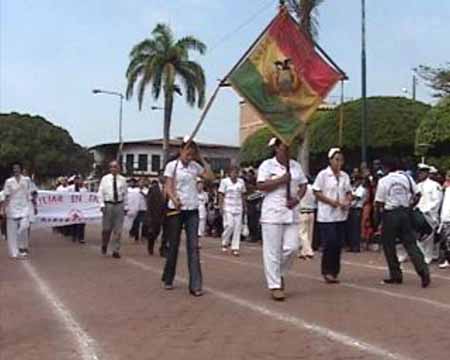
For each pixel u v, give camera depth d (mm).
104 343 8062
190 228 11656
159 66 51750
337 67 12352
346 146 41062
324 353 7457
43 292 11898
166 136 51688
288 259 10992
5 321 9391
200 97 52281
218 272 14523
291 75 12148
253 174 24016
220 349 7703
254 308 10133
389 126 41062
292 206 10906
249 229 23797
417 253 12242
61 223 23891
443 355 7352
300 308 10094
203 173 11977
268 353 7496
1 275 14344
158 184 18969
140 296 11375
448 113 29953
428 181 16188
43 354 7609
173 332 8594
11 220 18438
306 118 12070
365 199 19750
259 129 56344
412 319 9219
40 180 82125
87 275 14281
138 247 21906
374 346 7734
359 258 17766
